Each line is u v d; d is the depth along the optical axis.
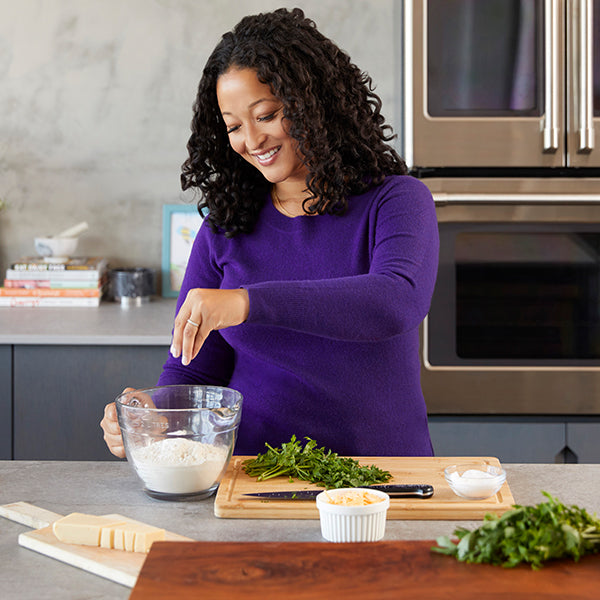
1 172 2.75
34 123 2.73
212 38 2.71
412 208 1.34
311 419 1.37
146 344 2.14
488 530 0.80
